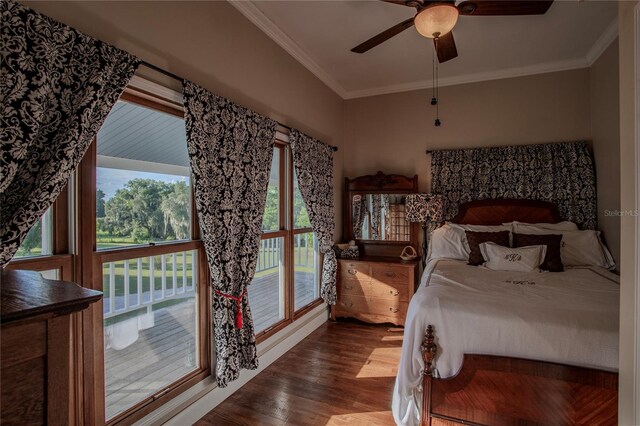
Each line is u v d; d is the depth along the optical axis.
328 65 3.49
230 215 2.08
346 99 4.36
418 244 4.01
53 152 1.21
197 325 2.08
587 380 1.53
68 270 1.40
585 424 1.53
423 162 4.05
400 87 4.10
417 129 4.07
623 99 1.08
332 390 2.31
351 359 2.81
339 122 4.25
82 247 1.44
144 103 1.73
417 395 1.88
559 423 1.57
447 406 1.76
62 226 1.40
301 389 2.33
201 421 1.97
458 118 3.90
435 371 1.82
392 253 4.07
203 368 2.08
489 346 1.72
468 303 1.87
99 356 1.51
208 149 1.92
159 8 1.73
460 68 3.60
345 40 2.95
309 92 3.44
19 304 0.53
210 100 1.94
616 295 1.97
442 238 3.53
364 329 3.57
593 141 3.34
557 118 3.51
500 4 1.92
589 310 1.72
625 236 1.06
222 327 2.02
